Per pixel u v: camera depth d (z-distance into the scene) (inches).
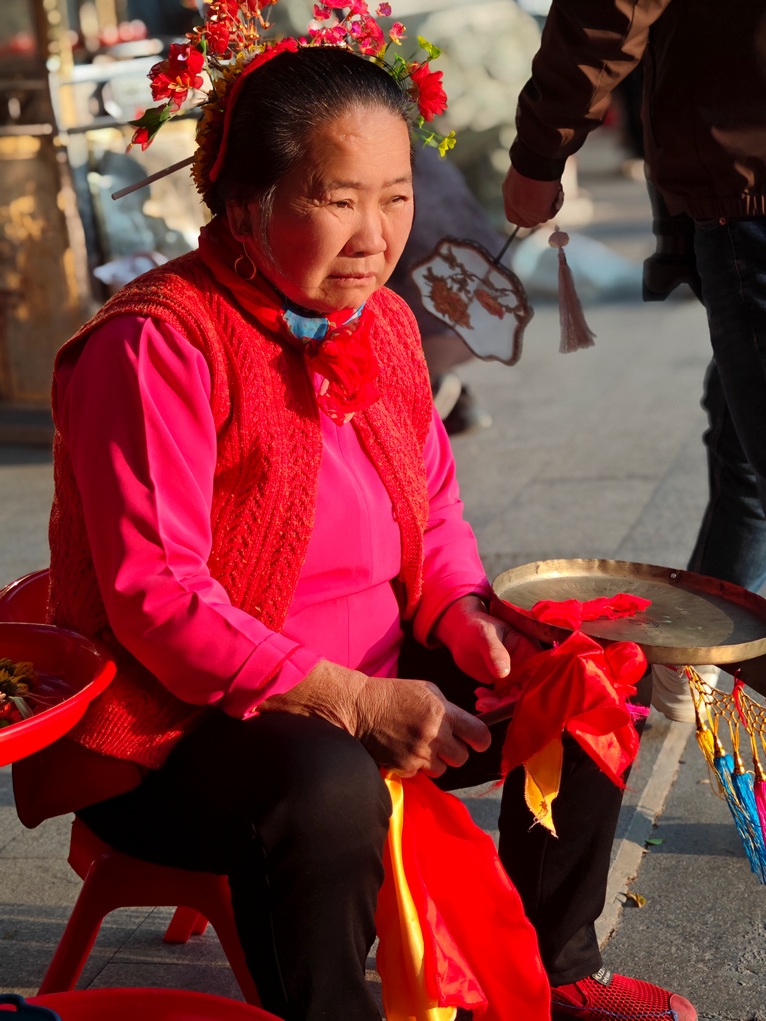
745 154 78.9
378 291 71.8
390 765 61.1
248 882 57.5
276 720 59.6
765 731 71.8
